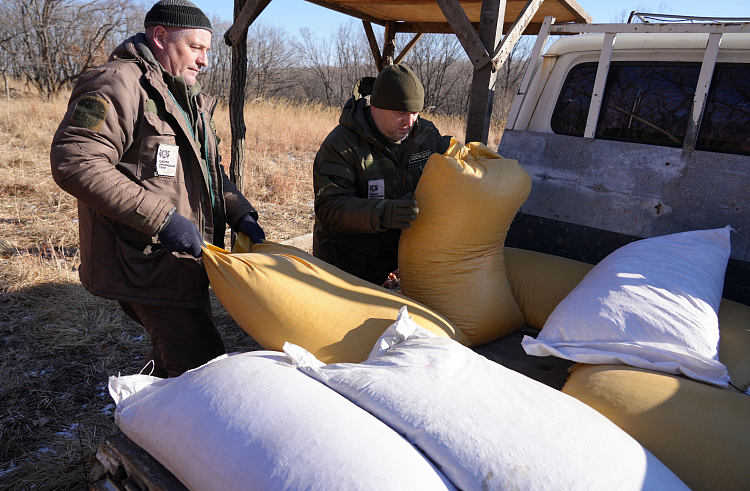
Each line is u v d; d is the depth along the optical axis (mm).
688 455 1153
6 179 6176
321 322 1631
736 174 2029
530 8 2834
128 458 1242
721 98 2197
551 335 1647
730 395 1292
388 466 943
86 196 1527
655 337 1473
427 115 17938
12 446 2211
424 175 2010
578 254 2457
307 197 6766
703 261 1797
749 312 1835
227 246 4684
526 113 2762
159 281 1843
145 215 1569
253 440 1034
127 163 1705
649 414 1229
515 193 2000
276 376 1213
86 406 2506
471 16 4676
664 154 2189
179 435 1127
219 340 2146
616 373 1375
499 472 941
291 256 1895
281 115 13453
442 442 1010
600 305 1591
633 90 2430
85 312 3361
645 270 1706
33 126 9359
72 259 4180
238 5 4402
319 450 978
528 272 2264
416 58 26453
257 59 28469
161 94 1695
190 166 1854
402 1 4297
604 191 2352
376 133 2299
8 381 2646
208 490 1035
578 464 964
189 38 1742
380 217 1990
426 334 1484
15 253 4215
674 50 2314
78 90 1587
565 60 2664
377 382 1187
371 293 1780
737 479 1106
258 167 7961
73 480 2006
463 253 1987
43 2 20359
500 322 2020
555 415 1086
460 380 1179
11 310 3355
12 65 21922
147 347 3092
